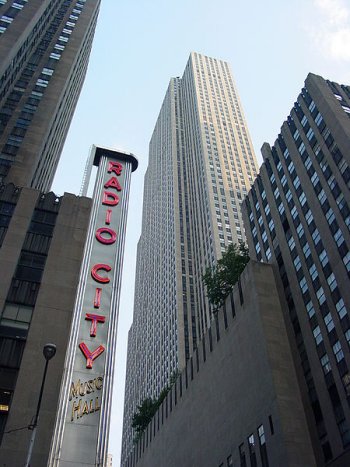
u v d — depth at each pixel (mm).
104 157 65062
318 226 62031
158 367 153000
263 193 81375
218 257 143000
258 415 54719
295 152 74000
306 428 51156
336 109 68188
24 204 54594
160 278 181250
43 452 36250
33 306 45469
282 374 54906
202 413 70062
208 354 73188
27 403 38594
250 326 62344
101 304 48219
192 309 150375
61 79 86250
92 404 41062
